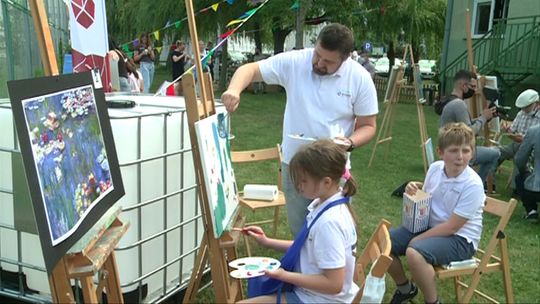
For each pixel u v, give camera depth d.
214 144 2.27
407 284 2.96
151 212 2.60
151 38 15.66
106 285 2.06
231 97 2.41
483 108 5.91
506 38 12.05
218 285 2.26
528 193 4.69
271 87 15.92
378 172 6.36
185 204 2.84
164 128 2.58
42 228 1.43
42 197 1.46
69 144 1.69
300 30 12.63
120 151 2.40
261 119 10.26
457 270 2.71
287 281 1.96
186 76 2.04
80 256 1.65
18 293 2.68
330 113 2.72
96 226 1.81
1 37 4.95
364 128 2.79
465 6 13.34
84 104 1.85
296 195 2.83
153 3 15.51
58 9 8.03
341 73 2.70
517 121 6.01
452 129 2.85
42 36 1.67
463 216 2.70
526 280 3.49
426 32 16.72
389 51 18.22
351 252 2.03
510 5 12.07
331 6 12.97
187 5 2.22
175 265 2.88
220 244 2.22
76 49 3.68
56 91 1.64
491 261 3.06
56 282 1.62
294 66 2.76
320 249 1.95
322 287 1.93
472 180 2.76
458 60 13.09
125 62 6.59
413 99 14.57
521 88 11.45
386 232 2.05
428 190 2.97
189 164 2.81
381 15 14.76
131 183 2.44
